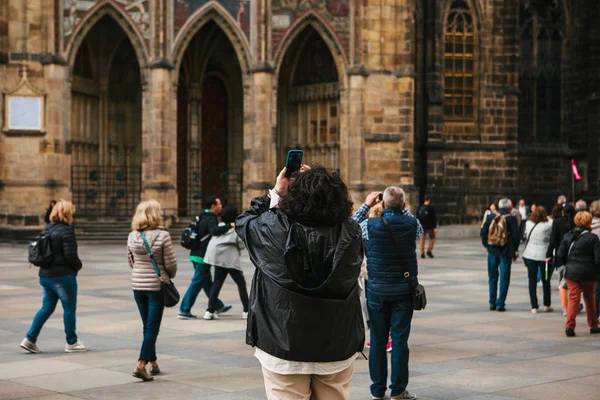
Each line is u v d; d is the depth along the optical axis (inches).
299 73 2315.5
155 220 543.5
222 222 800.9
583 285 715.4
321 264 254.4
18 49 1930.4
